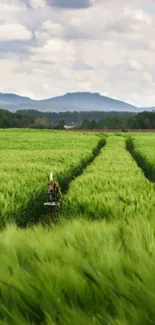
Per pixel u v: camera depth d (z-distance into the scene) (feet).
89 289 8.35
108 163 86.89
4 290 8.57
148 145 162.71
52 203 38.68
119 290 7.92
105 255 10.14
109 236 13.16
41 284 8.50
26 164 73.51
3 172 57.47
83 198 34.47
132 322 6.84
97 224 15.31
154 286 8.09
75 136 255.50
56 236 13.28
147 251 10.62
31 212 37.17
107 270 9.16
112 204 30.73
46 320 7.09
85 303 7.98
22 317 7.30
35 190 39.06
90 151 117.80
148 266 9.11
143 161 98.43
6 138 226.99
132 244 11.48
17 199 34.17
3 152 117.19
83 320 6.90
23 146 156.97
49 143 177.99
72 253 10.43
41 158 92.79
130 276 8.79
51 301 7.84
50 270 9.17
